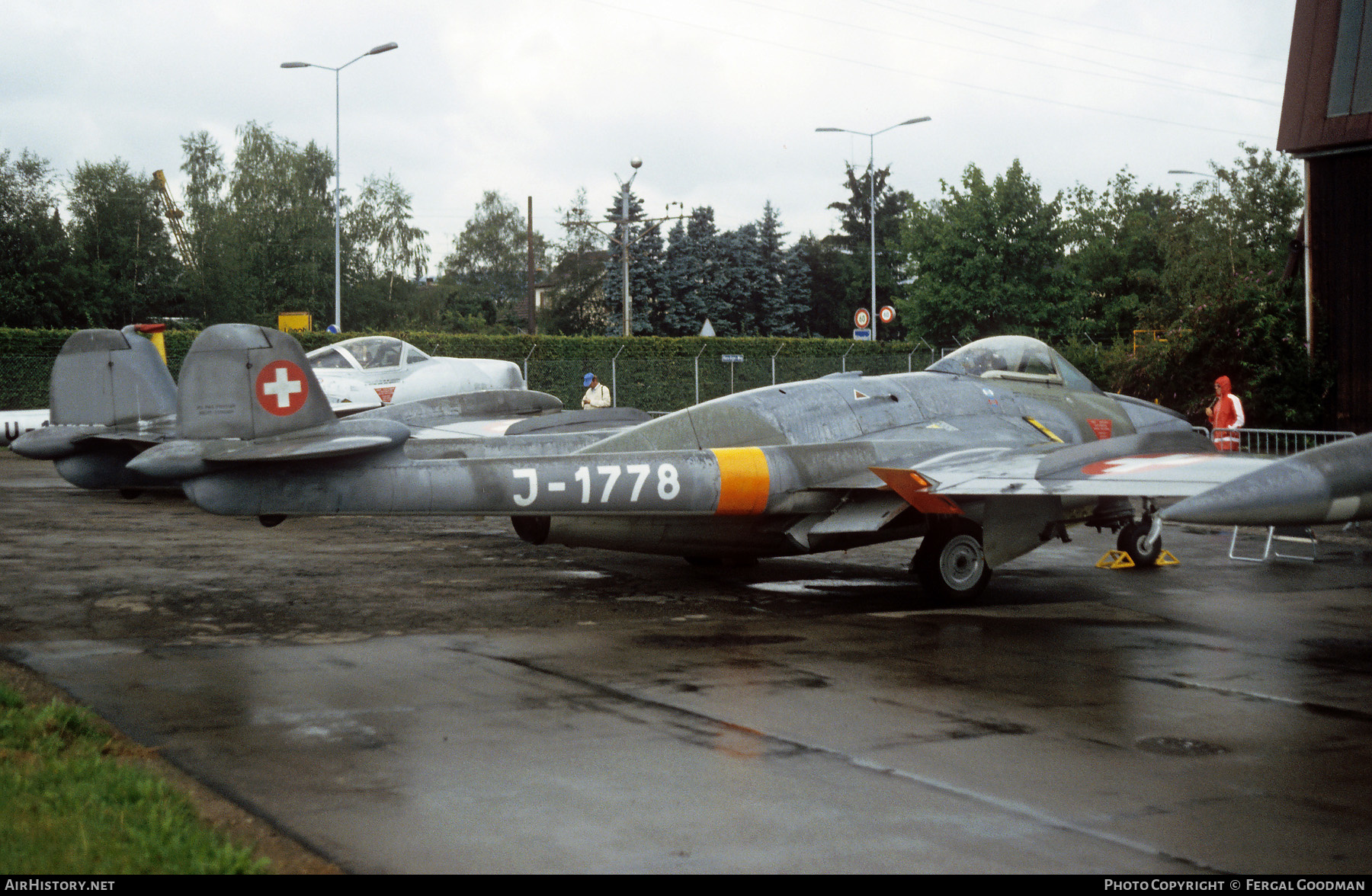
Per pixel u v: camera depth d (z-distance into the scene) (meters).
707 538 10.61
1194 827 4.65
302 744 5.66
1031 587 11.01
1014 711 6.41
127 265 49.97
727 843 4.43
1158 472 8.97
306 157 69.38
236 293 60.25
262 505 8.86
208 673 7.14
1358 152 21.64
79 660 7.47
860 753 5.60
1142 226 47.25
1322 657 7.93
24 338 28.83
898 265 75.25
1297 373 21.70
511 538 14.15
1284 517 6.22
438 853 4.29
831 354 40.31
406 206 72.50
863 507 10.45
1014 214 43.06
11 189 44.88
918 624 9.08
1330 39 22.09
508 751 5.58
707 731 5.95
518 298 91.25
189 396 9.24
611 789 5.04
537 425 13.44
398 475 9.05
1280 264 34.16
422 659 7.61
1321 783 5.20
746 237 64.62
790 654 7.87
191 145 65.31
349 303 68.06
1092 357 25.39
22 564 11.59
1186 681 7.18
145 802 4.56
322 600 9.84
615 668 7.40
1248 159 42.12
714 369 37.88
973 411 11.87
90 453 14.44
